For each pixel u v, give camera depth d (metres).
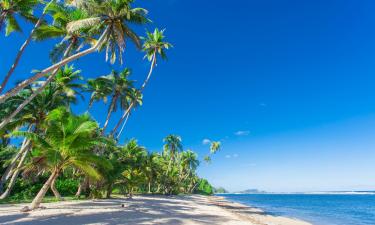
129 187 46.16
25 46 22.86
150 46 39.91
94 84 38.41
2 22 24.20
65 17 24.53
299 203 85.81
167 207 28.72
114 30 23.09
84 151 20.52
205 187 160.50
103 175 33.28
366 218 36.69
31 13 26.06
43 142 19.22
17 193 32.91
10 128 29.53
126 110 39.19
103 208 22.30
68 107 34.34
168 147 84.50
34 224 13.12
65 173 35.28
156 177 72.31
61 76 32.38
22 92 31.03
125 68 39.53
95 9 21.53
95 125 20.64
